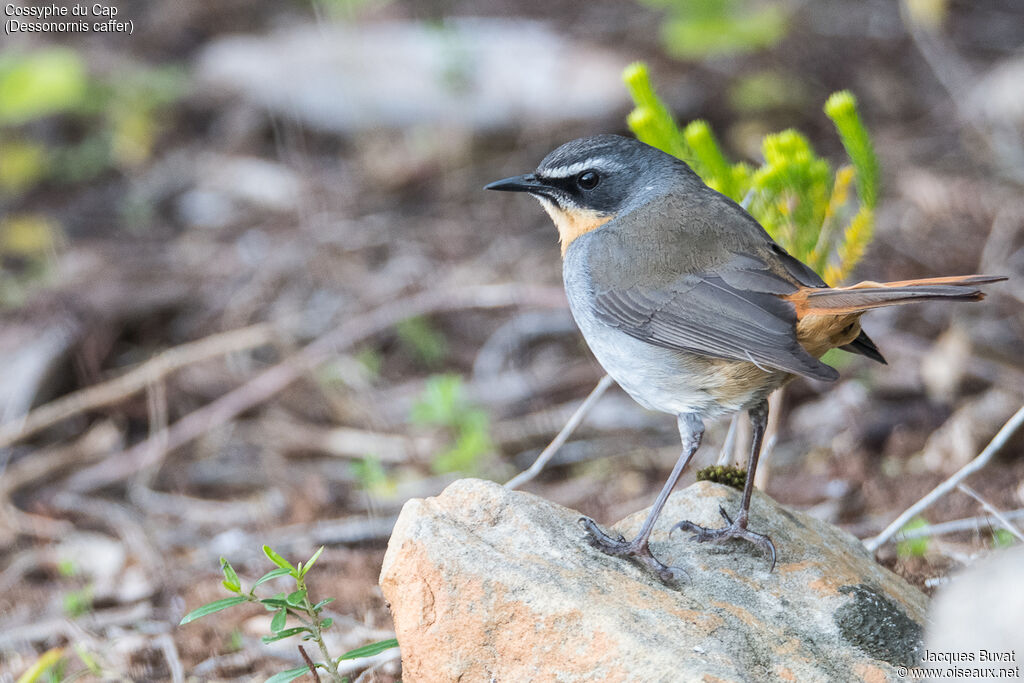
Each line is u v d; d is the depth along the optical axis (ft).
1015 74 56.44
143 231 56.59
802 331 24.34
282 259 53.01
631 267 26.45
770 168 28.96
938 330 44.86
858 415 41.09
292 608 23.02
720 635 21.36
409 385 46.65
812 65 60.85
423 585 21.30
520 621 20.99
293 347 47.01
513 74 59.88
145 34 66.95
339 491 41.09
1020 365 41.91
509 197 56.13
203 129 63.00
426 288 49.80
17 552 38.86
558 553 22.54
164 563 37.06
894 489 36.81
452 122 59.21
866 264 47.55
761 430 25.72
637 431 43.14
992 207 49.85
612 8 66.39
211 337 48.96
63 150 61.67
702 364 25.50
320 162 60.29
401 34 62.95
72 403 44.39
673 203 27.43
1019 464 36.96
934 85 59.47
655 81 59.57
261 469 42.91
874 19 63.62
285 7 69.67
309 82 61.36
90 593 35.12
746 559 24.31
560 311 49.26
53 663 29.35
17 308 50.11
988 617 19.54
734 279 25.38
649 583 22.74
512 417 44.32
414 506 22.09
